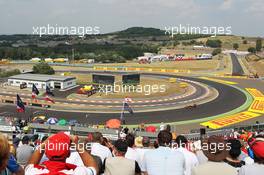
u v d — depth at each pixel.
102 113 63.97
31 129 38.97
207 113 64.38
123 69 138.00
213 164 5.42
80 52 196.75
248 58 191.50
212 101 75.00
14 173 3.78
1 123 39.97
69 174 3.91
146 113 64.12
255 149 5.42
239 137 31.28
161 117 61.16
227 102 74.00
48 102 73.00
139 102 73.56
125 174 6.16
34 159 4.11
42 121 50.22
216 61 172.75
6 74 116.19
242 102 74.12
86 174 3.97
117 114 63.25
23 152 9.01
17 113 62.56
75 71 132.50
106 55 176.12
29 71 124.31
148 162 6.36
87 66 148.12
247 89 90.00
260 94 83.25
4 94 81.56
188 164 7.58
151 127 45.84
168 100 75.81
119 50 198.75
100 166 6.30
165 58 179.38
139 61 168.38
